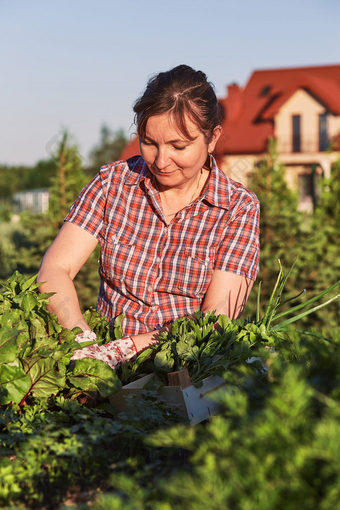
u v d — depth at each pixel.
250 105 32.53
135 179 2.22
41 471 1.42
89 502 1.34
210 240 2.20
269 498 0.92
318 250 6.52
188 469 1.34
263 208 6.70
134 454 1.58
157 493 1.15
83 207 2.25
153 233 2.21
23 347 1.76
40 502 1.36
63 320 2.04
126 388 1.76
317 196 8.84
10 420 1.65
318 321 6.08
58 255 2.19
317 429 0.94
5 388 1.74
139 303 2.24
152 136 1.95
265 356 1.49
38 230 8.02
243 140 30.64
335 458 0.90
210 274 2.20
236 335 1.87
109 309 2.33
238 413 1.07
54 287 2.10
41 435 1.57
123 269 2.23
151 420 1.60
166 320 2.22
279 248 6.53
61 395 1.81
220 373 1.75
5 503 1.33
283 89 32.94
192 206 2.18
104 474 1.46
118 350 1.97
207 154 2.12
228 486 0.94
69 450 1.45
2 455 1.55
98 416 1.73
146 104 1.90
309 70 33.66
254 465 0.95
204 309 2.18
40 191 40.47
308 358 1.41
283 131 31.02
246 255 2.19
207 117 1.93
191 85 1.90
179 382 1.68
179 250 2.20
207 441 1.06
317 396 1.13
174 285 2.21
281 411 1.01
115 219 2.23
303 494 0.93
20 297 1.95
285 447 0.96
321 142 30.69
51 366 1.76
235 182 2.29
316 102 30.66
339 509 0.89
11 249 8.90
